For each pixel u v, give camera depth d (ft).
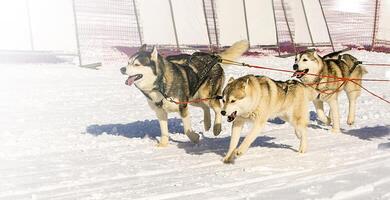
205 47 49.70
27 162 15.52
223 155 16.96
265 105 15.92
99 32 50.08
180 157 16.58
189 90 18.39
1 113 23.71
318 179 13.57
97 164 15.37
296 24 57.00
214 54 19.72
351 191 12.31
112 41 49.06
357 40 65.92
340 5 76.59
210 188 12.75
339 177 13.79
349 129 22.59
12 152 16.75
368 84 38.78
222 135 20.76
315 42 58.49
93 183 13.23
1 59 40.98
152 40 45.91
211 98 18.78
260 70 43.14
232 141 16.03
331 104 21.76
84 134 19.86
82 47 46.42
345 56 23.20
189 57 19.35
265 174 14.32
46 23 42.93
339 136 20.76
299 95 17.11
